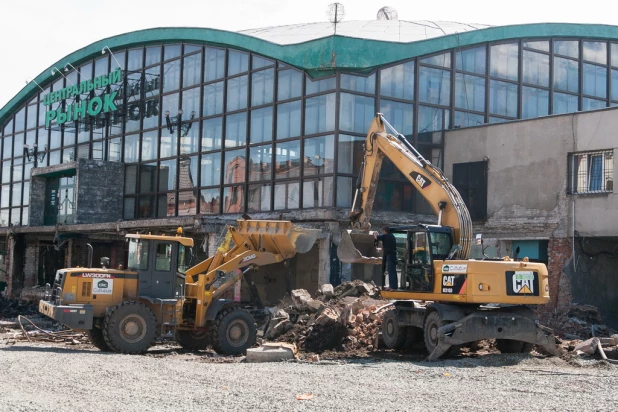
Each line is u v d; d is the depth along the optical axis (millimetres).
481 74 29828
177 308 18469
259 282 30062
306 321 19547
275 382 12172
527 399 10953
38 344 20328
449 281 16156
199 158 32656
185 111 33719
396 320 17781
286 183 28484
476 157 27750
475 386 12125
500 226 26734
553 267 25031
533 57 31141
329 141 26859
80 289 17781
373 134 18781
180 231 19062
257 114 30047
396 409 9969
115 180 36500
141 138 35969
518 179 26391
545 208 25500
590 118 24453
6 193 45406
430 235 16641
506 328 15922
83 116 39156
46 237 40344
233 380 12359
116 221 34625
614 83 33094
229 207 30938
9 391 10875
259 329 21422
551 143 25516
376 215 26922
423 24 32844
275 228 19078
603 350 16375
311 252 28812
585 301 24750
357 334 18688
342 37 26672
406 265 17219
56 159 41438
